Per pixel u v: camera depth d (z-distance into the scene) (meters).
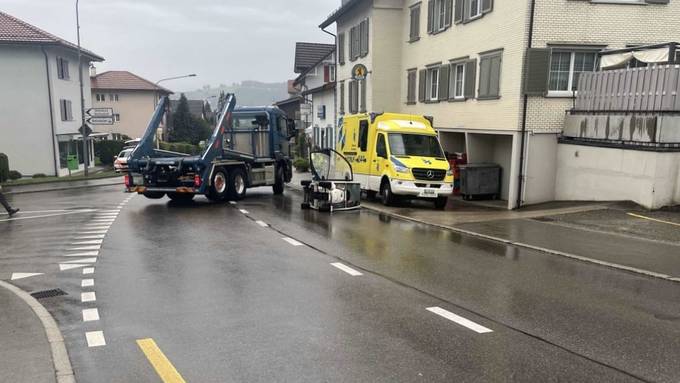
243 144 20.56
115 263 9.07
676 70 12.95
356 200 16.38
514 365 4.80
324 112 41.34
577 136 16.14
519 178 16.81
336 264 8.85
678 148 13.20
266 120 21.00
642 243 10.23
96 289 7.43
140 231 12.41
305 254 9.67
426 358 4.96
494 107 18.22
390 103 28.25
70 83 37.88
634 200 13.86
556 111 16.83
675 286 7.49
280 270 8.45
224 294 7.12
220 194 18.33
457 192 20.69
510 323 5.93
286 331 5.69
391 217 14.70
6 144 34.09
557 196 17.05
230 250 10.08
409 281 7.75
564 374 4.62
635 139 13.81
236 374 4.65
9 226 13.61
